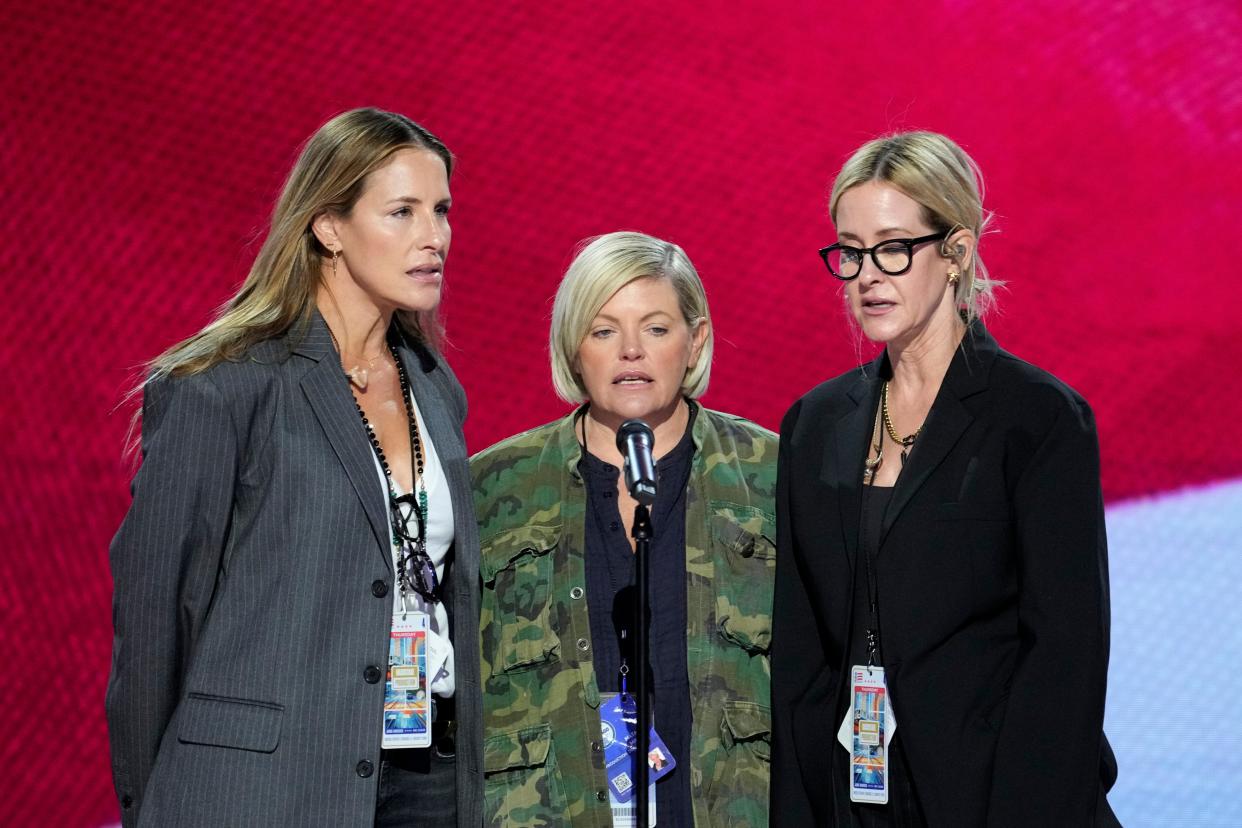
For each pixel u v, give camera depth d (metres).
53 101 21.09
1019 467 9.89
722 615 10.79
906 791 9.95
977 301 10.59
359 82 21.45
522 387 21.30
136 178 21.11
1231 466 21.38
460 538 10.48
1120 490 21.31
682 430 11.23
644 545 9.48
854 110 21.66
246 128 21.30
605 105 21.53
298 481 9.82
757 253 21.52
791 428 10.98
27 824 18.11
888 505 10.12
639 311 10.59
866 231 10.06
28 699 19.11
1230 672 19.34
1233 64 21.61
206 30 21.31
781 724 10.52
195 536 9.66
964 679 9.88
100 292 20.81
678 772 10.66
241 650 9.62
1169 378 21.62
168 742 9.72
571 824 10.59
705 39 21.55
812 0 21.61
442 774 10.34
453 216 21.31
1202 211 21.69
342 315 10.54
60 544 19.98
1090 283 21.72
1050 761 9.48
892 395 10.59
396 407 10.70
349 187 10.17
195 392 9.71
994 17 21.69
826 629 10.46
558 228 21.44
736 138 21.56
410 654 10.04
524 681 10.85
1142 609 20.02
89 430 20.42
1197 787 17.70
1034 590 9.70
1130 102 21.64
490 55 21.50
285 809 9.50
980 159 21.77
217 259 21.14
